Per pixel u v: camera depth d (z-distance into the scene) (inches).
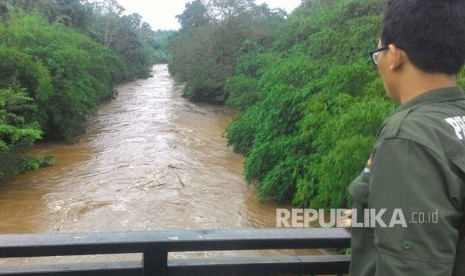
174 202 438.3
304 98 442.9
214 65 1099.9
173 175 526.3
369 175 37.8
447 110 37.0
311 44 653.3
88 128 821.9
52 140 732.0
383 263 33.4
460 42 37.7
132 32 1851.6
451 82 39.0
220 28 1109.1
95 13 1657.2
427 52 37.8
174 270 50.1
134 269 50.2
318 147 390.0
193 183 497.4
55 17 1373.0
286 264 52.3
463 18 37.7
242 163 582.6
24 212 417.4
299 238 50.4
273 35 1043.3
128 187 485.1
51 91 682.2
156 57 3024.1
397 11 39.8
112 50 1555.1
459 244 34.8
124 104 1124.5
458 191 33.1
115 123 869.2
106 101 1163.3
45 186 494.0
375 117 288.4
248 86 784.9
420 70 38.7
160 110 1034.7
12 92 581.0
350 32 542.0
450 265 32.0
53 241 47.4
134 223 390.6
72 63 797.9
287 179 416.2
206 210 418.6
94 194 464.1
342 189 297.0
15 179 520.4
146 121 890.1
